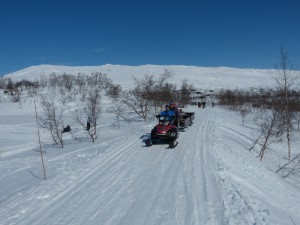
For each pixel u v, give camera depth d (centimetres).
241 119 3438
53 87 9044
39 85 10019
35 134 2439
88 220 575
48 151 1580
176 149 1206
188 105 6919
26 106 4984
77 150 1374
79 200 675
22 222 571
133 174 866
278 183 1080
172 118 1321
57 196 704
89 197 693
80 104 5075
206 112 4103
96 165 973
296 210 782
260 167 1234
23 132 2528
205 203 644
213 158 1048
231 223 543
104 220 573
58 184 789
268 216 588
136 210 616
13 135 2373
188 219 569
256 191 809
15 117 3716
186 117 1816
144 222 562
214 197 677
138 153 1139
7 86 9031
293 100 2567
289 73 1834
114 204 649
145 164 979
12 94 6512
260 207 634
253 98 6388
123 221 568
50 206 645
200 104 6162
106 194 709
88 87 9062
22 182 874
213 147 1248
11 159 1388
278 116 1906
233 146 1438
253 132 2455
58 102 5266
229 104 6438
